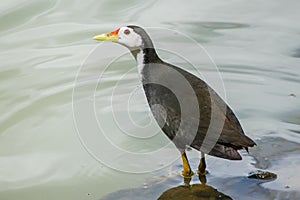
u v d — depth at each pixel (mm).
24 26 16656
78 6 17672
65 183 10359
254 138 11156
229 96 12875
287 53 14695
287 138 11117
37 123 12352
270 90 13109
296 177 9719
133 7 17500
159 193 9578
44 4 17719
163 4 17672
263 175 9875
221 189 9562
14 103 13023
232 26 16156
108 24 16453
